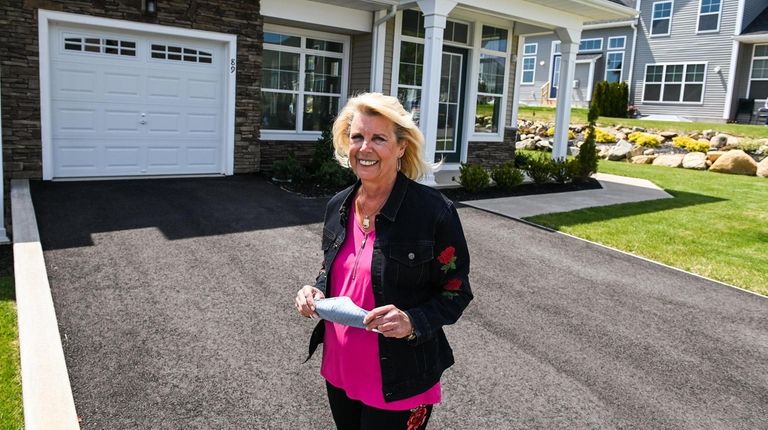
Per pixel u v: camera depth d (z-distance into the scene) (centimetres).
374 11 1038
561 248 682
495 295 517
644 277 597
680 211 936
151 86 869
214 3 883
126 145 863
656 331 463
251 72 941
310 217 702
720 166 1497
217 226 635
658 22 2339
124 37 836
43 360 330
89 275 474
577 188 1123
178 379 338
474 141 1295
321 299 202
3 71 743
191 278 486
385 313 184
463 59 1247
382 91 1080
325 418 312
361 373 203
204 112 923
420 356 202
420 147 208
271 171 978
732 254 696
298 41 1034
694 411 349
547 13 1095
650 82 2391
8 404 317
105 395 318
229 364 359
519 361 395
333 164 918
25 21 748
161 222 630
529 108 2433
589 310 498
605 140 1838
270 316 429
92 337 378
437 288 205
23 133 770
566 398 352
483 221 784
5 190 739
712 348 438
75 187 764
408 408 202
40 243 520
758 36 2062
